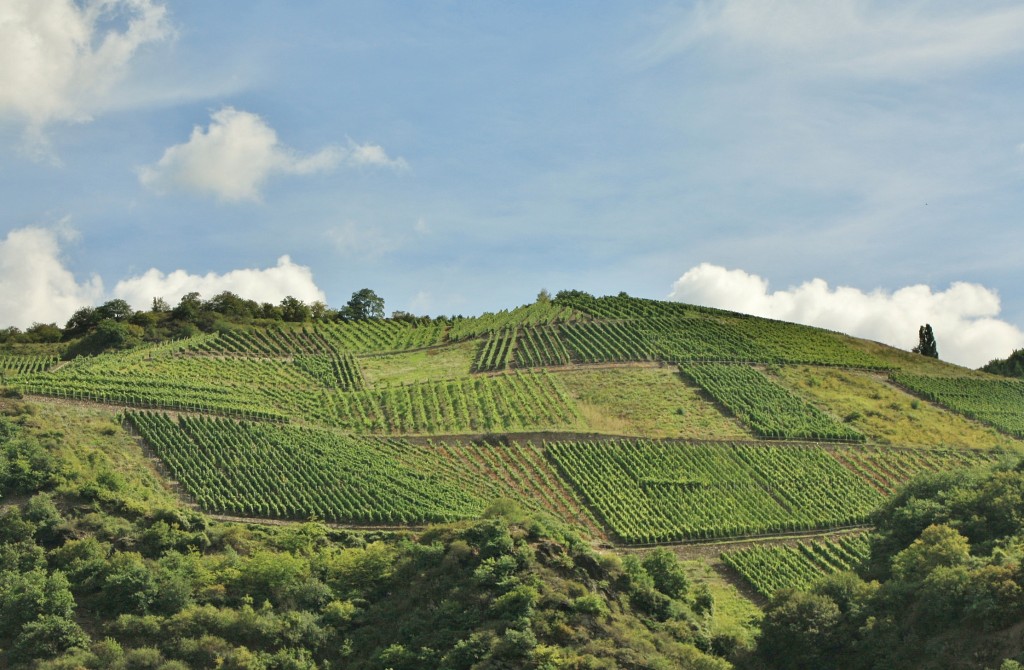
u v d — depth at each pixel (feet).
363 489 395.96
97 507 337.72
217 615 291.17
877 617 302.45
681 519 403.34
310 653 288.10
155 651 277.03
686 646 290.76
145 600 295.07
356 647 291.58
